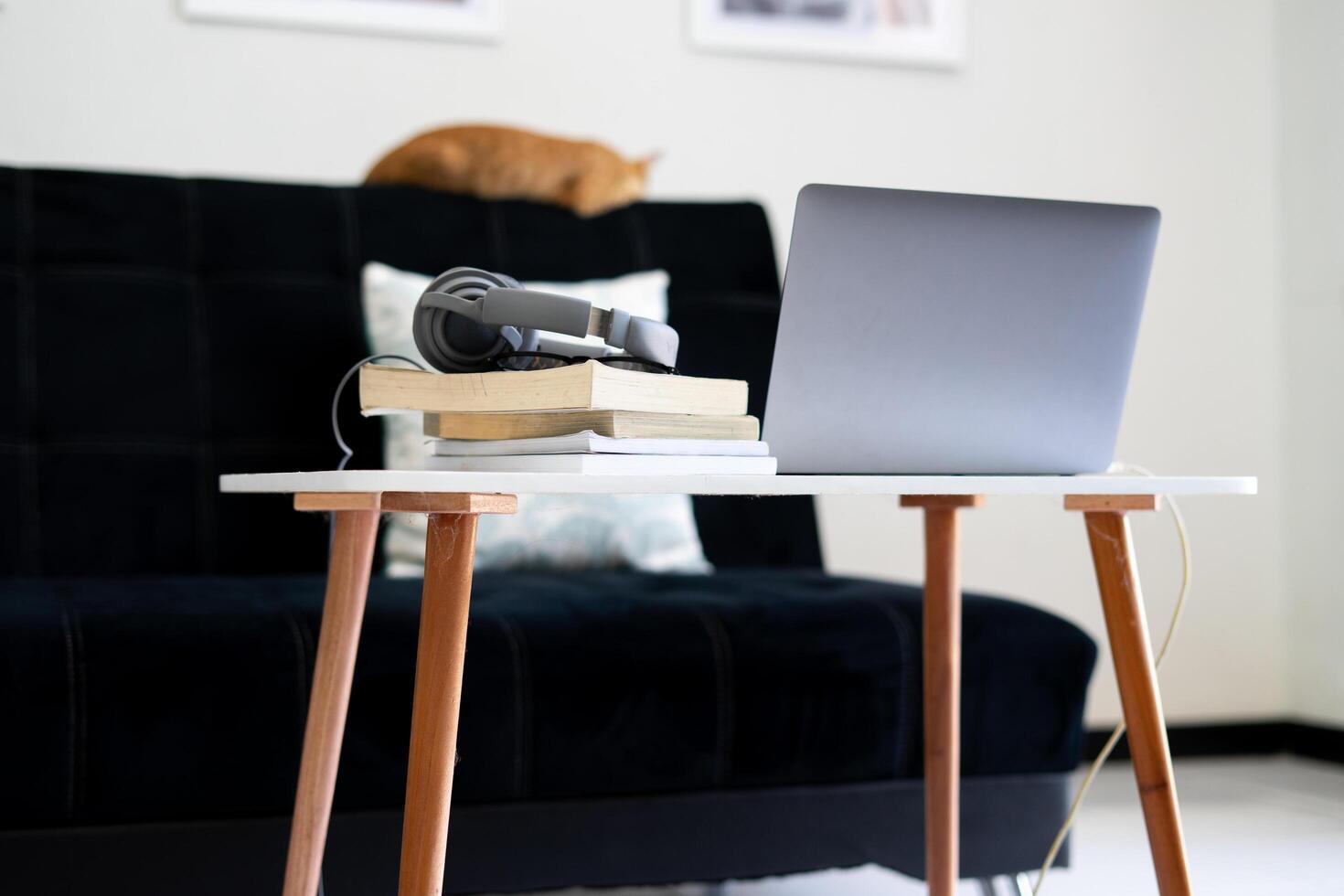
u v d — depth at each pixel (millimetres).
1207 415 3037
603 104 2727
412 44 2617
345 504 901
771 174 2822
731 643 1550
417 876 905
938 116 2912
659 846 1525
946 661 1400
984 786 1631
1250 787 2705
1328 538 2963
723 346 2234
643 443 918
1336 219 2938
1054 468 1090
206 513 1995
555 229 2262
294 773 1413
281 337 2076
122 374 1992
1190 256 3039
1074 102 2984
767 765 1551
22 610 1419
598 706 1495
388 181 2301
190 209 2117
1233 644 3039
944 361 1030
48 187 2051
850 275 990
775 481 887
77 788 1349
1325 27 2959
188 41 2494
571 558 1980
